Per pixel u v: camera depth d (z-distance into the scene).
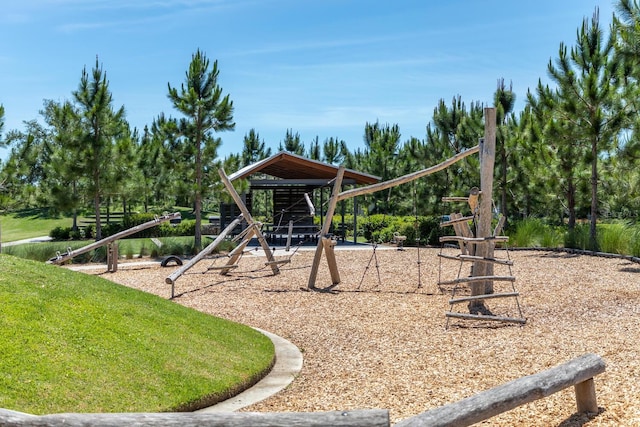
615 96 18.36
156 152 32.00
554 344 7.68
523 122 24.36
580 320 9.15
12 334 5.67
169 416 3.50
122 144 21.53
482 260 10.47
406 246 25.50
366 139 45.03
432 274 15.31
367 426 3.38
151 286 14.34
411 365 7.20
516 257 18.75
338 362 7.58
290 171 28.50
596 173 19.67
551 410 5.18
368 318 10.18
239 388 6.33
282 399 6.12
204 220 47.62
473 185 25.30
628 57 15.82
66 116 21.64
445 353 7.68
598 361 5.06
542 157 21.81
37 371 5.25
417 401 5.84
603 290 11.84
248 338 8.20
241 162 40.41
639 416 4.83
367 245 25.61
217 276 15.91
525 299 11.20
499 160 24.36
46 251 19.86
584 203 23.14
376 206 37.41
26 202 22.92
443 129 26.02
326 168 25.75
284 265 18.17
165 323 7.50
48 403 4.88
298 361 7.67
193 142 23.03
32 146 22.28
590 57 19.14
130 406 5.22
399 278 14.74
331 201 13.84
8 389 4.87
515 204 25.55
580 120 19.02
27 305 6.33
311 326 9.72
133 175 22.64
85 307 6.89
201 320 8.29
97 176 21.27
